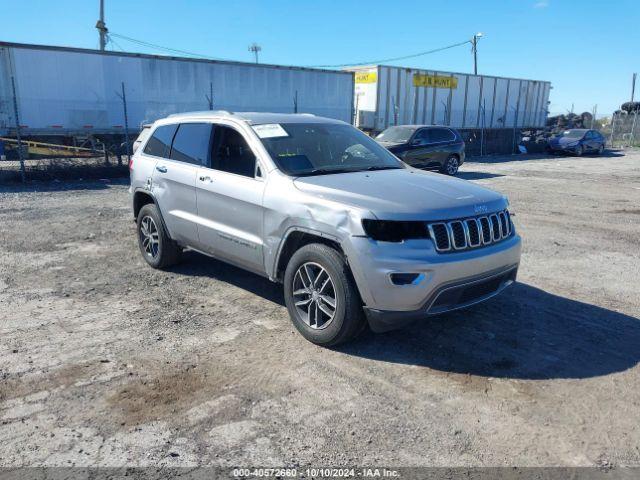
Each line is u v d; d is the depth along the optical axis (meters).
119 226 8.76
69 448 2.91
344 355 4.07
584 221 9.58
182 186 5.46
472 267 3.89
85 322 4.66
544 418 3.25
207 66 18.34
